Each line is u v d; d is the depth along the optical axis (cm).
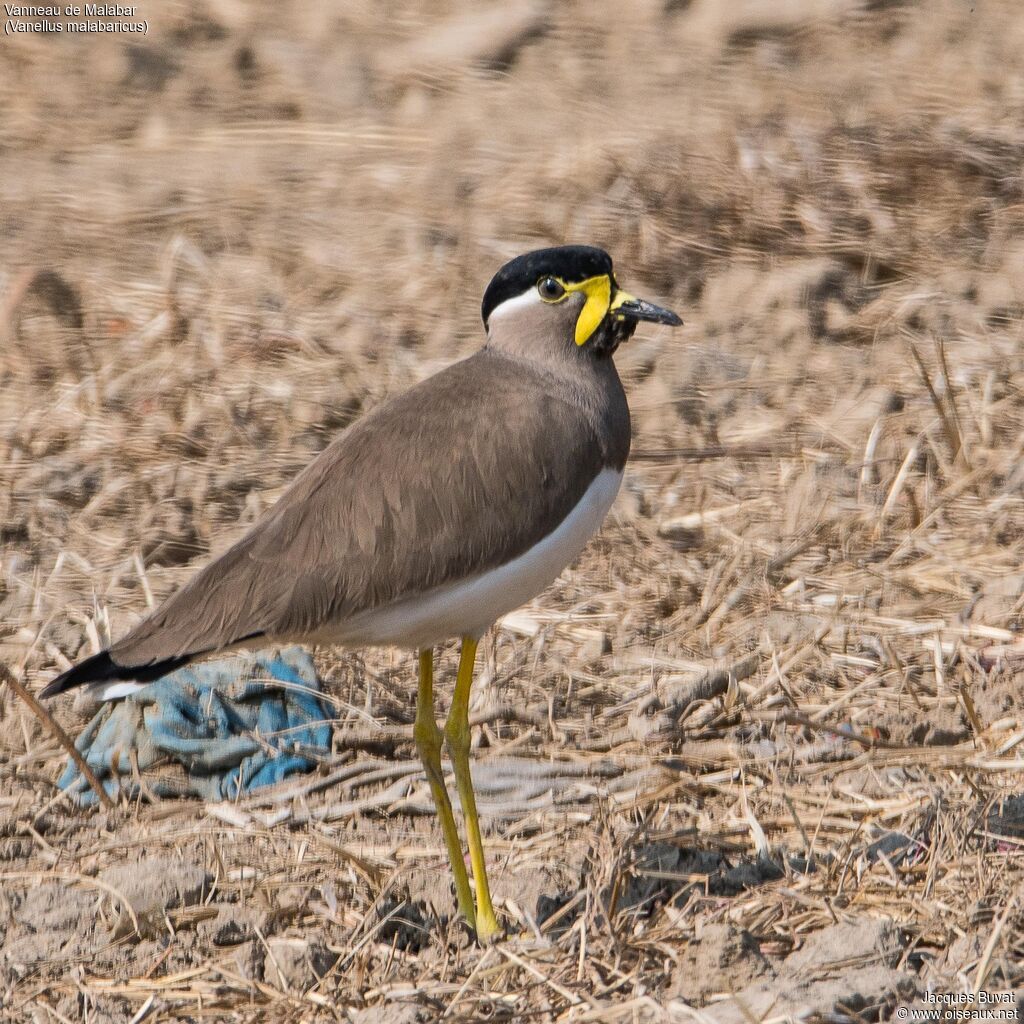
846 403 1451
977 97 1864
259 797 1021
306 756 1055
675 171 1700
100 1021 818
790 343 1542
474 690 1123
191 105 2047
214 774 1047
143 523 1305
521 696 1120
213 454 1393
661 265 1625
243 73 2116
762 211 1655
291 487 908
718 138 1752
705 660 1152
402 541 870
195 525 1309
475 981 838
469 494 874
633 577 1252
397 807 1008
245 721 1072
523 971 842
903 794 987
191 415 1441
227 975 846
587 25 2145
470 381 913
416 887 924
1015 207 1677
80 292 1620
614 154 1742
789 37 2081
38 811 1006
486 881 888
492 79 2053
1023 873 892
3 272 1648
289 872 938
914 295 1580
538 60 2086
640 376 1510
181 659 874
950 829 923
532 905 903
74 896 913
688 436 1420
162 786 1039
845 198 1670
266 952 858
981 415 1405
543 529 888
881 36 2078
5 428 1424
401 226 1705
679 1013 779
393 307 1592
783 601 1212
